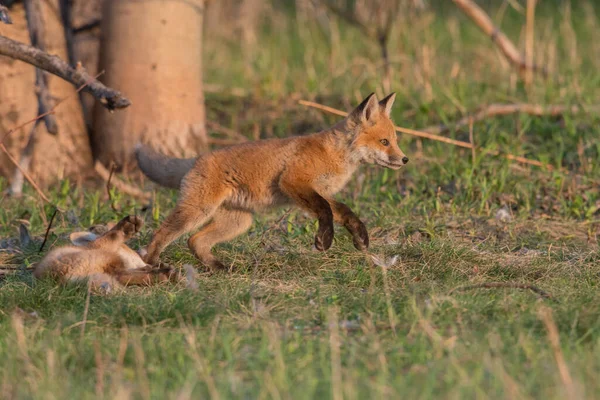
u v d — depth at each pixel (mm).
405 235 12078
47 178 15281
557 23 28688
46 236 11273
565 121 16484
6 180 15164
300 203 10438
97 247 9812
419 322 7824
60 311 8734
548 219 13023
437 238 11500
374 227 12328
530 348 7059
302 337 7754
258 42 27703
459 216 12914
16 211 13211
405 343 7391
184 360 7027
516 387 6098
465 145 14859
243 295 9008
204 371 6656
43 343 7383
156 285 9539
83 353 7203
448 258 10539
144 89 15516
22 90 15281
